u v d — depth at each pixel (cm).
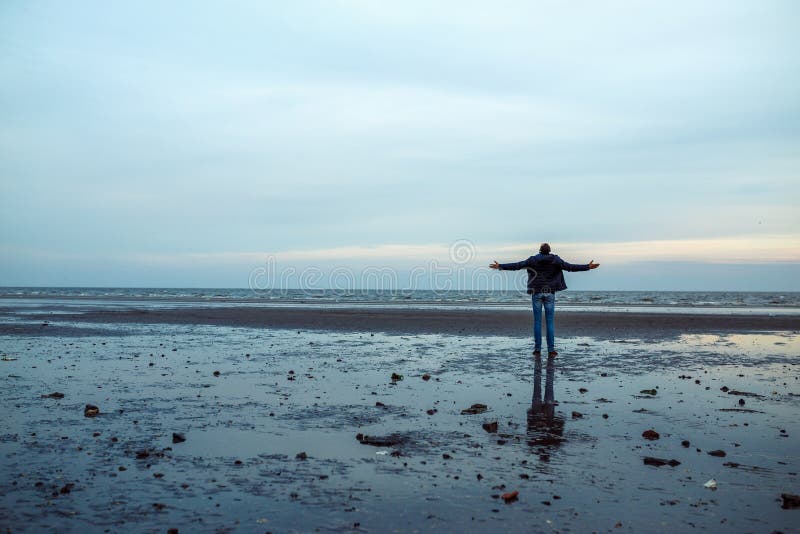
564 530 388
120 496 450
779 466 526
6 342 1600
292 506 431
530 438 624
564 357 1299
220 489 467
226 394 873
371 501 441
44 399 834
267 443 604
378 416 729
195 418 717
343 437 629
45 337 1739
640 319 2416
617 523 399
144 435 636
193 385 948
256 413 746
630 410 762
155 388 921
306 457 554
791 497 436
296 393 881
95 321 2384
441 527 392
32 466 525
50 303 4266
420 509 425
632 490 465
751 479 491
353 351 1416
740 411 754
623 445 596
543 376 1041
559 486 474
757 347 1491
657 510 423
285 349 1455
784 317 2578
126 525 396
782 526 395
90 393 879
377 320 2411
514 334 1850
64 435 634
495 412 752
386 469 518
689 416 725
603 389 915
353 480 489
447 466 527
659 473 507
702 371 1099
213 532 385
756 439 617
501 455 562
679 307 4112
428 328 2064
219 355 1336
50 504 434
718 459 547
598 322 2269
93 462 538
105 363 1202
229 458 552
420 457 555
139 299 5359
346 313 2881
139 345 1538
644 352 1391
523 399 836
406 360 1255
